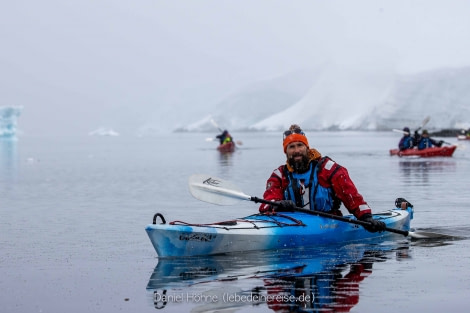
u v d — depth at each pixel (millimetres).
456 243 8969
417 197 15711
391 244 8883
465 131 66562
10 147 74312
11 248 9336
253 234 8281
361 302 5941
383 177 22047
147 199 16500
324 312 5641
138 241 9844
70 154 51438
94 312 5848
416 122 115375
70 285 6910
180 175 25469
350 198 8664
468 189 17594
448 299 6016
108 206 14984
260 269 7363
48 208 14766
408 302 5922
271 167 28875
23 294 6543
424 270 7254
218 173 25422
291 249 8453
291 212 8953
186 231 7949
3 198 17391
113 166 33062
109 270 7629
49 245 9578
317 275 7035
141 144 82562
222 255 8141
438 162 29812
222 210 13758
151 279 7051
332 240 8852
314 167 8750
